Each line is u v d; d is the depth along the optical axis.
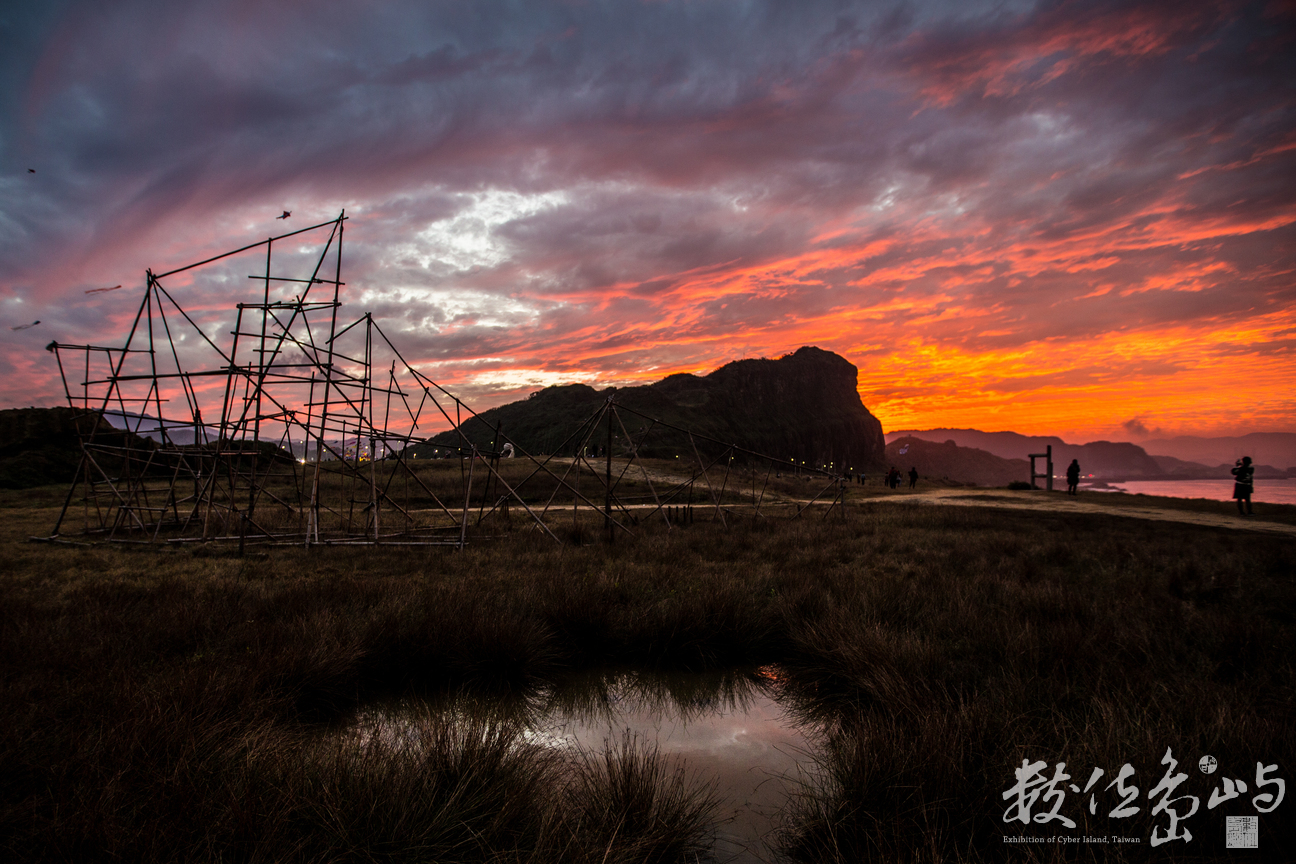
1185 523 17.67
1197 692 4.15
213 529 15.21
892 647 5.36
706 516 20.16
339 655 5.20
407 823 2.91
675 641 6.34
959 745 3.44
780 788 3.86
